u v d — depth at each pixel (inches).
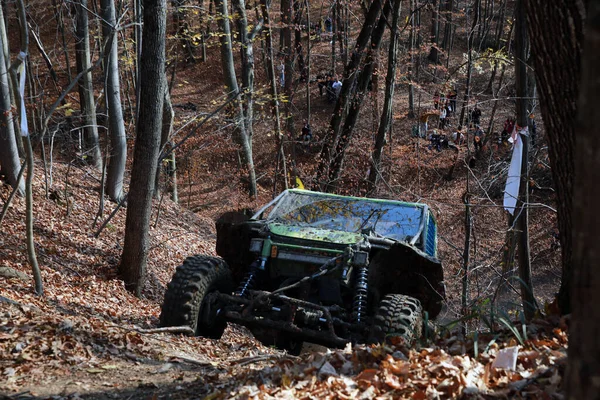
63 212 522.3
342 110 738.2
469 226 458.0
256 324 224.4
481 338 171.9
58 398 155.9
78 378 173.0
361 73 737.0
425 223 275.4
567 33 136.2
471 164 951.0
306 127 1114.1
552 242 921.5
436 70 1376.7
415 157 1029.8
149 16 351.6
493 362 145.7
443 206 847.1
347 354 163.9
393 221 274.2
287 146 1010.1
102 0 576.1
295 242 239.5
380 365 150.7
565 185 152.1
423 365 146.8
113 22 580.4
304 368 155.7
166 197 872.9
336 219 273.1
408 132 1231.5
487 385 136.4
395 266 237.3
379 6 693.3
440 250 786.2
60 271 380.8
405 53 1156.5
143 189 379.9
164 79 368.5
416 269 233.9
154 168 380.5
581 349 68.3
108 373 180.1
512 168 332.8
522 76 334.3
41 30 1387.8
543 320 171.6
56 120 880.9
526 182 346.3
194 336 231.0
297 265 241.0
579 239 69.4
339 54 1397.6
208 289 232.8
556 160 151.6
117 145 628.4
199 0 1070.4
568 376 70.2
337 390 137.9
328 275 235.1
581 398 67.9
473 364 145.9
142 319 299.4
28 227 277.3
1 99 450.3
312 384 142.7
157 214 684.7
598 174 67.1
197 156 1040.2
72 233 475.2
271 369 161.2
